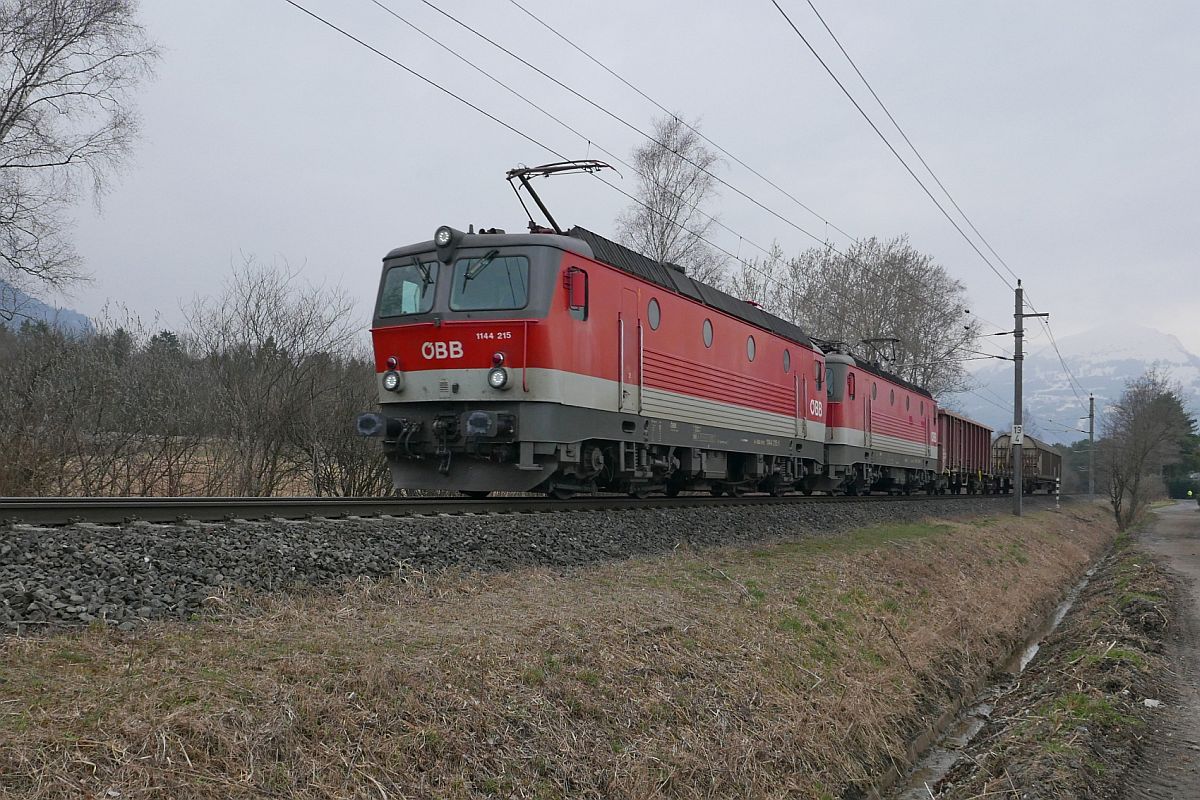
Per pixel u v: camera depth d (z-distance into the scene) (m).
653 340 14.41
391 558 8.79
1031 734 8.07
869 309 42.66
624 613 8.35
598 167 14.09
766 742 7.42
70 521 7.83
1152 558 24.11
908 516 23.67
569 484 13.55
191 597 6.73
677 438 15.14
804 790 7.25
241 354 18.22
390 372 12.70
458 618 7.30
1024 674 12.45
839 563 13.84
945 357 45.22
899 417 28.77
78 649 5.38
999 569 19.67
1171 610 14.64
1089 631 13.07
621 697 6.72
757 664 8.55
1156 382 61.25
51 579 6.29
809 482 23.27
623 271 13.62
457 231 12.62
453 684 5.79
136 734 4.20
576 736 6.03
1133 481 48.19
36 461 14.27
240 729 4.51
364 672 5.45
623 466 13.70
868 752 8.57
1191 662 11.17
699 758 6.66
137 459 16.30
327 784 4.48
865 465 25.53
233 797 4.09
